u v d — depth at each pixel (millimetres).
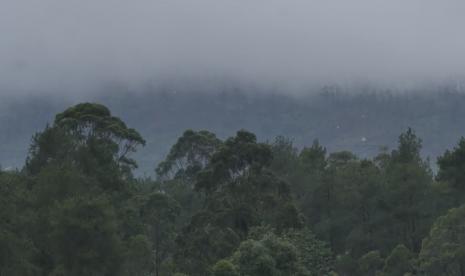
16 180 75438
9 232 65125
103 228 70000
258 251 63844
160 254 108938
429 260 90875
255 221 93938
